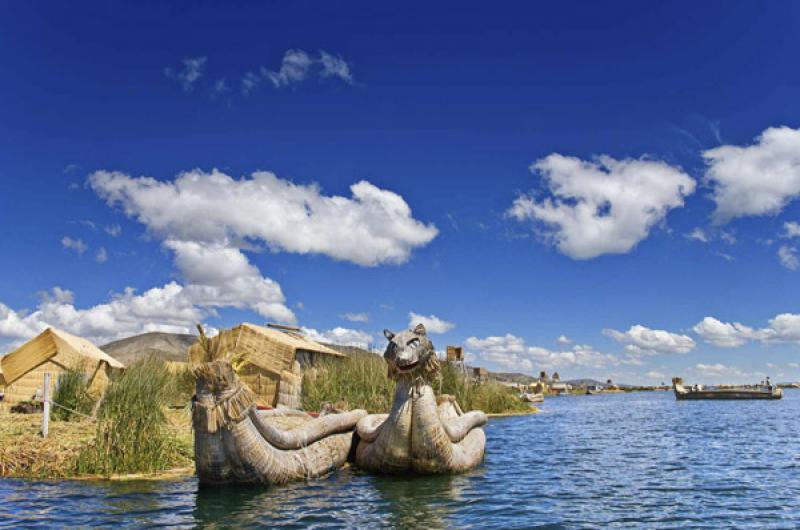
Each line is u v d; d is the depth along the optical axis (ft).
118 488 33.86
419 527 26.81
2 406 64.54
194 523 26.96
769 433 80.33
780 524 28.07
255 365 73.67
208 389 33.04
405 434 38.19
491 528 26.84
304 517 28.25
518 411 133.69
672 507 31.60
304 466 37.29
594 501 32.99
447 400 51.85
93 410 51.80
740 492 36.11
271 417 48.65
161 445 40.32
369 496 32.96
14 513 28.19
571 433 81.56
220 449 33.27
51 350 65.31
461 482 37.65
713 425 97.19
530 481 39.06
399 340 37.96
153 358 73.41
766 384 263.29
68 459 38.47
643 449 60.34
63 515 27.94
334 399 73.61
